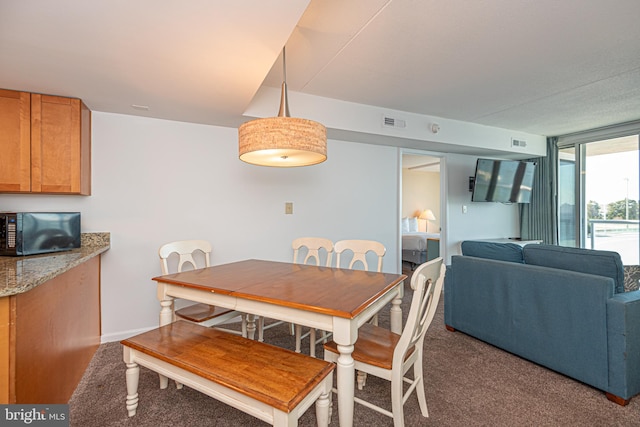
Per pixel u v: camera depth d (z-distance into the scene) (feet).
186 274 6.81
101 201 8.80
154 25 4.70
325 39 6.80
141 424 5.33
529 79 8.96
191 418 5.49
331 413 5.50
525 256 7.83
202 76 6.52
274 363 4.61
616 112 11.96
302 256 11.74
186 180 9.84
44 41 5.10
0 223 6.47
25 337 4.34
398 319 6.65
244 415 5.59
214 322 6.93
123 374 6.99
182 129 9.80
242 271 7.16
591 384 6.20
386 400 5.99
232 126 10.29
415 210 25.77
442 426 5.22
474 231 16.14
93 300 8.03
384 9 5.75
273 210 11.21
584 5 5.66
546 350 6.95
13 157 7.12
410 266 20.70
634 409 5.67
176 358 4.75
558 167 15.71
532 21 6.16
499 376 6.85
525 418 5.44
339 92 9.96
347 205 12.70
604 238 14.10
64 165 7.59
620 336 5.75
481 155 15.88
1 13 4.32
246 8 4.35
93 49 5.39
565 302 6.59
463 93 10.05
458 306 9.17
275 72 8.44
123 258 9.05
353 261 8.38
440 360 7.61
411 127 12.09
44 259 6.16
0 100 7.03
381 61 7.86
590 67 8.22
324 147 5.65
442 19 6.08
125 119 9.07
